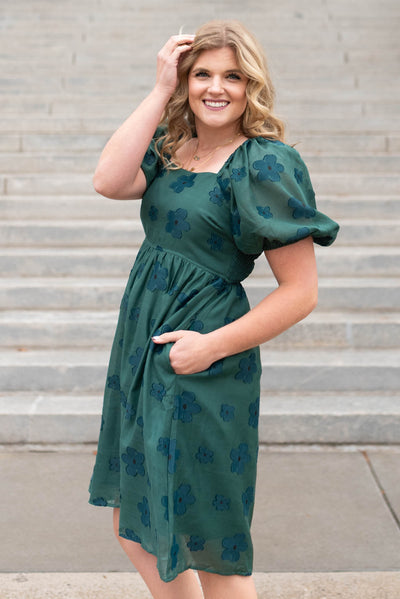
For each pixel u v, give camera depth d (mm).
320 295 4617
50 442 3783
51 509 3129
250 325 1794
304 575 2635
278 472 3484
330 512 3098
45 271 4902
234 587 1937
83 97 7266
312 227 1727
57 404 3904
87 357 4238
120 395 2004
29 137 6238
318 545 2838
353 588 2557
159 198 1894
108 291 4633
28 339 4379
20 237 5152
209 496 1867
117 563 2721
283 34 8562
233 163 1798
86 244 5184
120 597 2494
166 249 1878
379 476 3451
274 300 1798
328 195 5730
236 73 1853
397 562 2727
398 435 3795
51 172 5992
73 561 2727
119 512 2064
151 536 1865
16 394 4074
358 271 4918
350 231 5199
